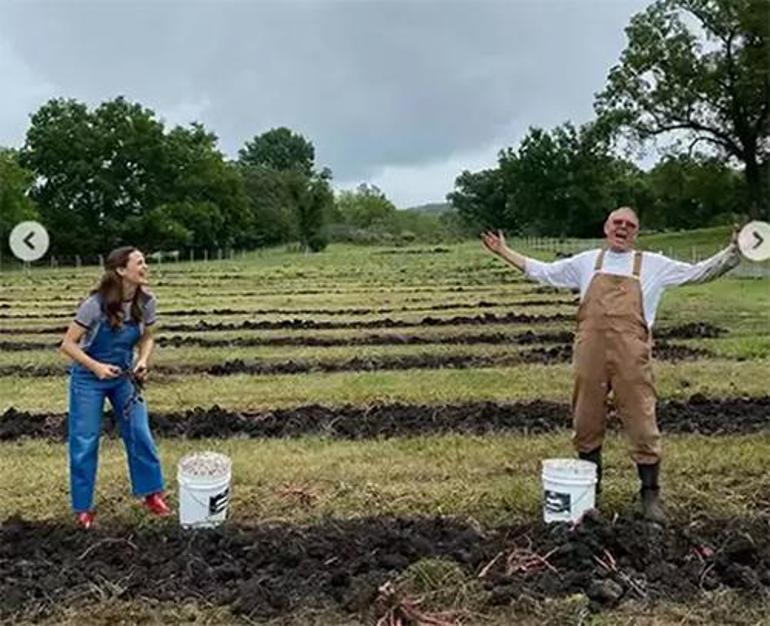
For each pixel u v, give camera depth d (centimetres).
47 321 2170
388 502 704
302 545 595
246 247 8700
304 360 1428
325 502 707
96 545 605
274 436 934
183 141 8275
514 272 3862
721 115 6175
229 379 1270
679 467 775
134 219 7781
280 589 532
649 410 641
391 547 591
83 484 646
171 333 1852
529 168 8706
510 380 1210
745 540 573
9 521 652
